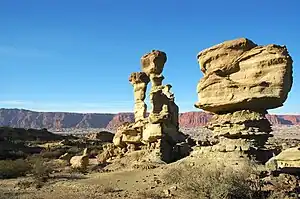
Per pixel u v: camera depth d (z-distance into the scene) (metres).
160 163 38.09
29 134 106.12
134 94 47.66
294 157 27.64
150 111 41.59
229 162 25.59
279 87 24.67
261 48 25.42
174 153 41.09
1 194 28.14
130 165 40.91
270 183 22.28
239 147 26.05
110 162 47.09
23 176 40.34
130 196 25.41
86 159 47.28
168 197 24.00
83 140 99.69
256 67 25.47
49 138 105.75
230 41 26.83
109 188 28.47
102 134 109.94
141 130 45.44
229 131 26.72
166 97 42.50
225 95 26.45
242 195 21.31
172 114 42.72
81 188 29.86
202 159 28.64
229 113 27.17
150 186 28.08
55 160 57.31
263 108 26.48
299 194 21.12
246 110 26.42
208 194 22.12
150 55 44.09
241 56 26.38
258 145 26.45
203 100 27.56
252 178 22.67
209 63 28.06
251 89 25.39
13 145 79.44
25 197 26.72
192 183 23.34
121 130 49.44
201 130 193.75
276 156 29.09
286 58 24.66
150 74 43.66
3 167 40.97
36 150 76.12
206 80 27.44
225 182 21.95
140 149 45.47
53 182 33.91
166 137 40.66
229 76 26.98
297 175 23.98
